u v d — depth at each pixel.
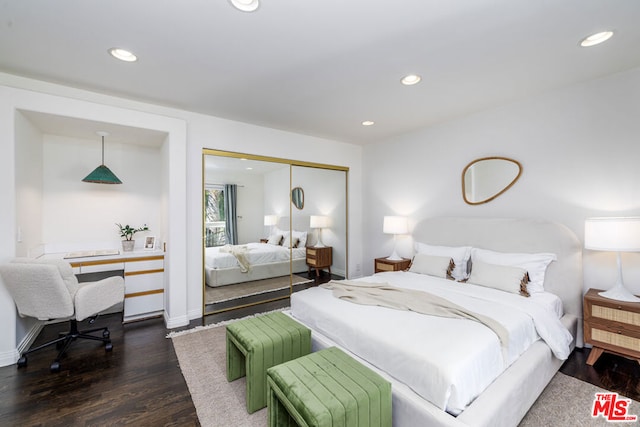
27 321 2.59
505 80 2.49
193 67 2.27
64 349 2.35
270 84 2.56
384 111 3.24
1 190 2.22
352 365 1.54
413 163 4.07
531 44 1.95
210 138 3.40
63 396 1.88
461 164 3.46
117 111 2.75
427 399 1.38
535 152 2.83
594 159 2.48
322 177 4.54
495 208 3.15
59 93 2.56
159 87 2.62
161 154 3.62
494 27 1.76
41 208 3.02
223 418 1.70
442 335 1.62
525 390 1.61
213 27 1.77
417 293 2.33
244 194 3.75
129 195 3.58
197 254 3.31
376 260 4.11
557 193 2.69
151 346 2.58
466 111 3.25
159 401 1.84
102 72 2.34
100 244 3.42
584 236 2.49
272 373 1.48
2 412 1.72
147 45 1.96
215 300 3.54
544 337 1.95
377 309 2.06
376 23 1.73
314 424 1.16
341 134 4.20
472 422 1.25
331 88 2.65
